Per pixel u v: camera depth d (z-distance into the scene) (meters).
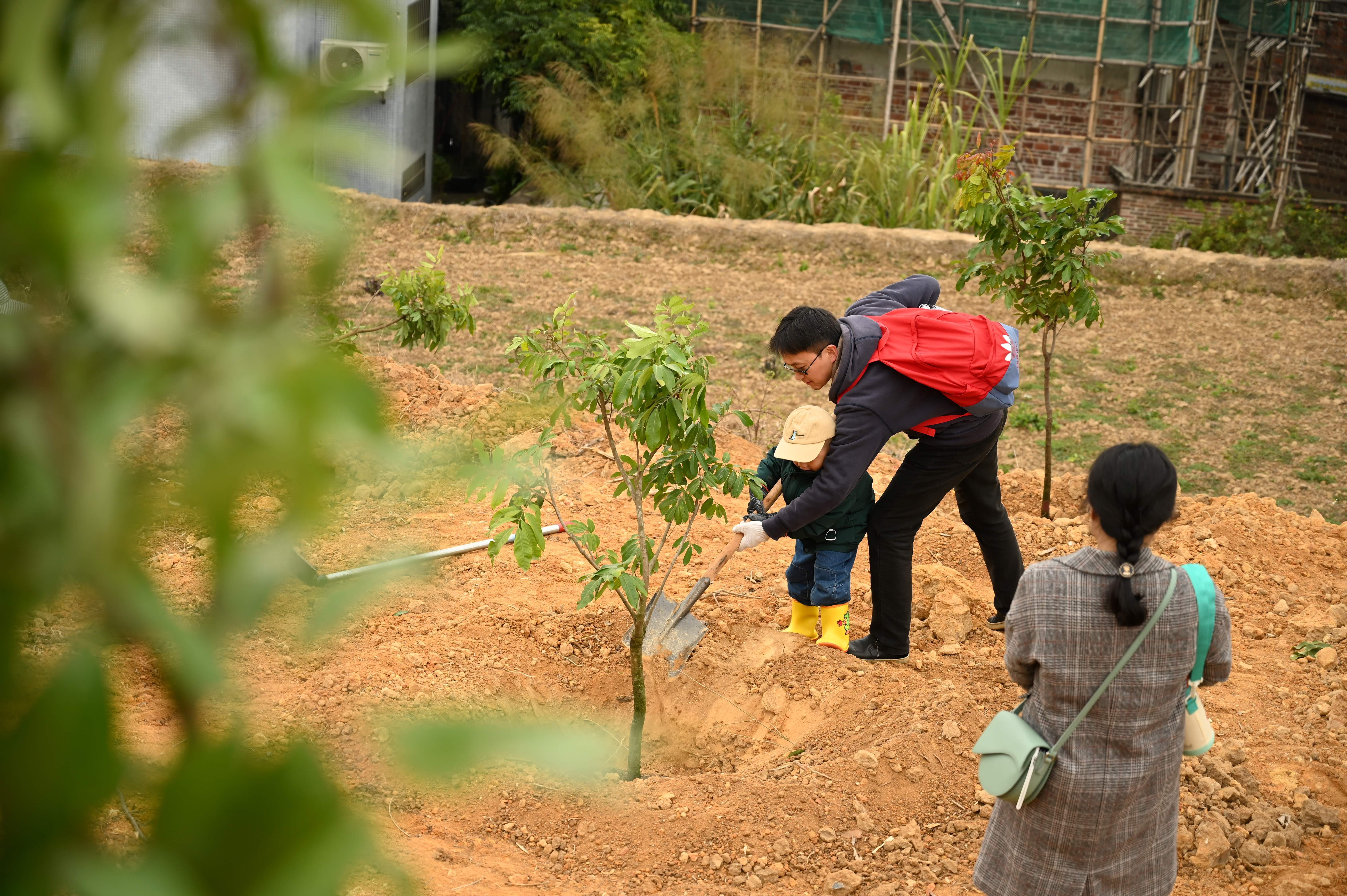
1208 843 3.86
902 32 21.75
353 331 5.91
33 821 0.50
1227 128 22.69
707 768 4.79
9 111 0.44
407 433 6.89
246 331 0.46
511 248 15.53
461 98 22.62
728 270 15.42
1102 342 13.27
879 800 4.07
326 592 0.60
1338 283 14.89
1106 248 15.43
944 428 4.62
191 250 0.45
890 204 17.52
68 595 0.50
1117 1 20.86
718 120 18.94
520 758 0.53
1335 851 3.95
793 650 5.13
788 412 10.32
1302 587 6.29
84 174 0.44
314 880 0.51
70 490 0.46
